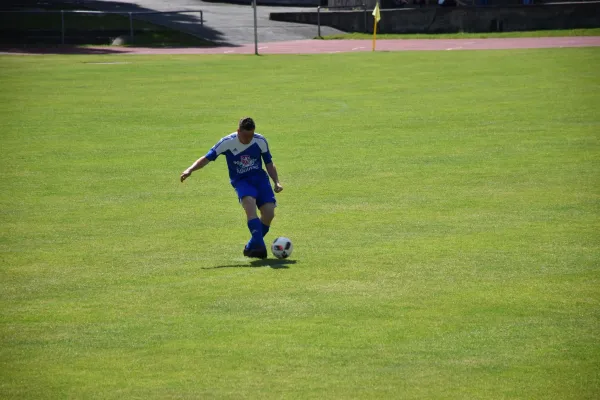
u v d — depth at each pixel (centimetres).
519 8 14638
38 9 16150
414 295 2538
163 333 2264
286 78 8850
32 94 7769
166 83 8562
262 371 2011
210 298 2544
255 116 6419
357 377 1970
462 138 5334
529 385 1923
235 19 16325
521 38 13488
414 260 2912
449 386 1920
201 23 15288
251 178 3059
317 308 2436
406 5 16825
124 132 5812
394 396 1873
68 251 3119
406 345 2155
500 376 1972
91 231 3416
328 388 1916
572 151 4825
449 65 9694
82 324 2345
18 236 3341
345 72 9306
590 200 3741
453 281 2669
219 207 3822
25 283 2733
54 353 2142
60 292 2633
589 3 14288
